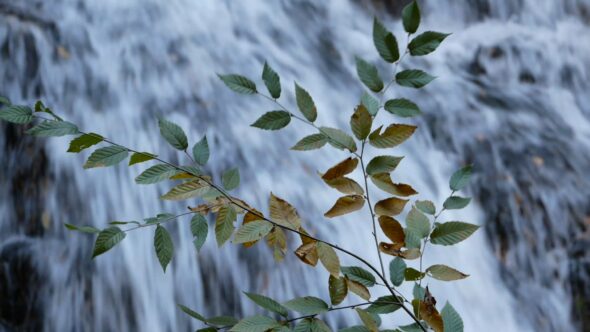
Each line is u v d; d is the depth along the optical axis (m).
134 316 3.22
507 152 4.79
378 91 1.17
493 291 3.95
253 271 3.33
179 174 1.16
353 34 5.93
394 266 1.22
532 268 4.14
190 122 4.15
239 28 5.32
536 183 4.52
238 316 3.28
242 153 4.02
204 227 1.13
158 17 4.96
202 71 4.65
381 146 1.15
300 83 5.03
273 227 1.13
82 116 4.04
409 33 1.13
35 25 4.30
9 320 3.11
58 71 4.19
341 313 3.32
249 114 4.38
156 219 1.14
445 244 1.20
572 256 4.16
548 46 6.20
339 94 5.09
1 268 3.18
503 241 4.20
